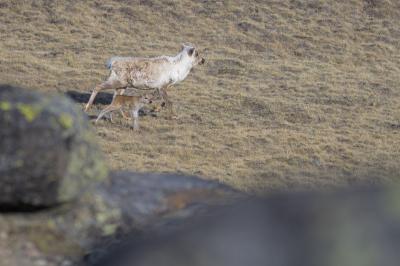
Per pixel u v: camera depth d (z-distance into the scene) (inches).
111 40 5580.7
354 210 414.3
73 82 4552.2
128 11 6166.3
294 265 397.4
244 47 5703.7
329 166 3265.3
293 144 3592.5
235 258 414.0
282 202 438.9
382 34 6112.2
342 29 6122.1
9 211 990.4
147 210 1049.5
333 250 397.4
